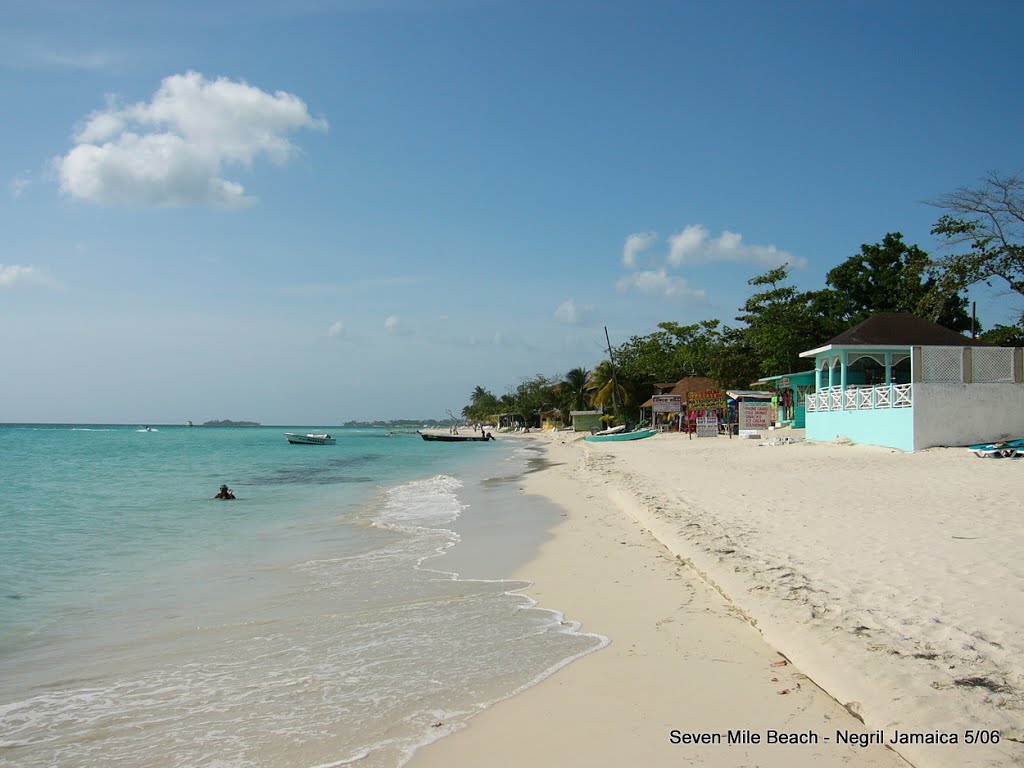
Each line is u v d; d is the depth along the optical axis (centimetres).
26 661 650
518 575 959
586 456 3625
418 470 3500
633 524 1358
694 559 916
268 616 786
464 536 1317
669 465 2417
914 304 4081
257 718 509
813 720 468
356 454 5462
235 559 1138
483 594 858
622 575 915
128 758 455
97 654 668
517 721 486
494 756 438
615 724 475
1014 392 2147
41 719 520
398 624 736
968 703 436
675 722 474
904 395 2209
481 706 514
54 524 1564
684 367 6869
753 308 4488
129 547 1261
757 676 548
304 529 1462
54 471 3422
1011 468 1625
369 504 1925
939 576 722
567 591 852
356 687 561
